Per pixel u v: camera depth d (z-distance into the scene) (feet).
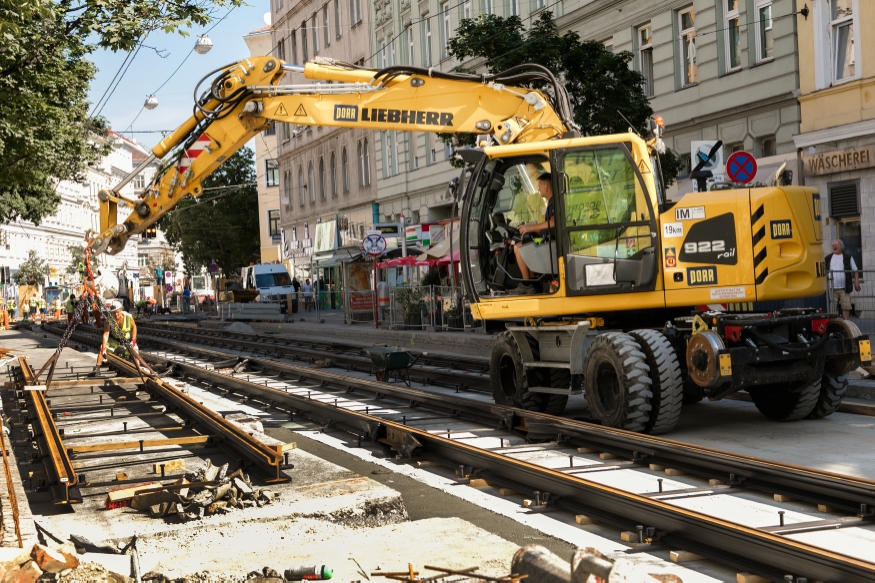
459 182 37.04
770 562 16.48
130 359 64.23
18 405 46.50
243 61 43.14
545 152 34.81
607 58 65.92
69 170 129.59
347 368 64.80
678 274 33.78
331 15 180.96
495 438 32.73
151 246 457.68
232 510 22.36
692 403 40.73
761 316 32.14
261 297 164.25
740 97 78.33
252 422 36.94
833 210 71.10
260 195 237.66
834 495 20.92
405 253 107.14
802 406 33.58
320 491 23.98
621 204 34.27
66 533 21.12
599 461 28.14
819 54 70.44
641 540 18.98
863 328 38.19
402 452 29.84
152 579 17.31
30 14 43.37
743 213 33.14
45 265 286.66
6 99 70.49
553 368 36.50
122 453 31.55
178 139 44.70
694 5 82.89
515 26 71.67
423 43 139.44
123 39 53.11
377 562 17.81
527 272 36.09
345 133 176.65
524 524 21.11
